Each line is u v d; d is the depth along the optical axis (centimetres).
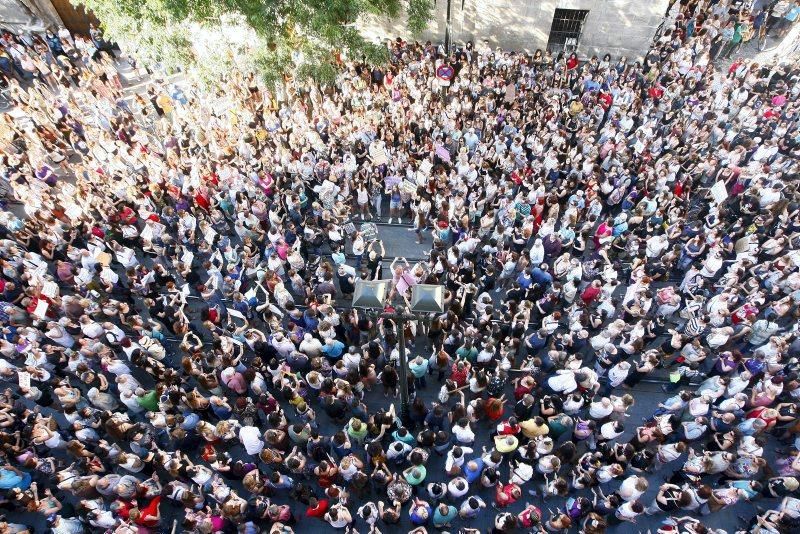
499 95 2147
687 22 2555
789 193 1531
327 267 1263
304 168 1634
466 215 1413
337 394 1048
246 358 1248
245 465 952
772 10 2508
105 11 1484
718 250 1309
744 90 2027
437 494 893
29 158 1656
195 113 1873
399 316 867
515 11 2419
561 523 859
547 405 1020
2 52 2097
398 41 2434
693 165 1652
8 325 1215
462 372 1062
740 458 952
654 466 1060
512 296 1302
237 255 1384
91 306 1208
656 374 1262
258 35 1587
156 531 919
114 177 1593
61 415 1161
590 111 2025
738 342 1234
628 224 1468
